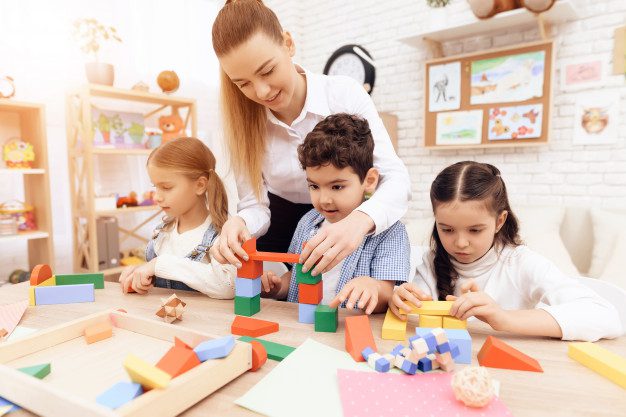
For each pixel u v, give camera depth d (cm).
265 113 110
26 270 240
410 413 44
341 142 87
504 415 44
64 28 250
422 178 282
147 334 64
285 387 50
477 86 247
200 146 114
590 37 220
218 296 89
